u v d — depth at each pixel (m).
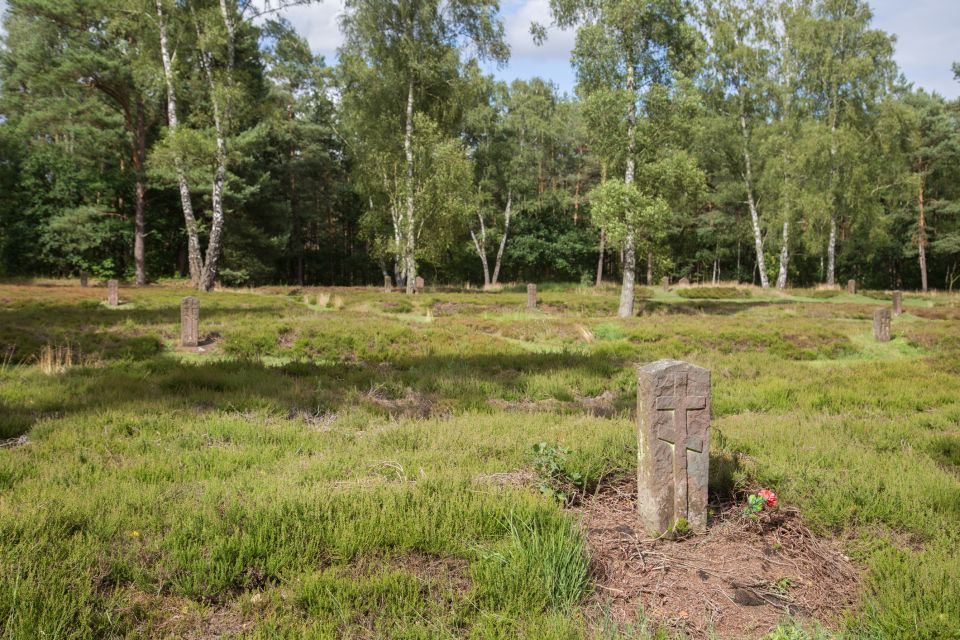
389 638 2.80
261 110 30.98
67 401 6.73
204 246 40.38
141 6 26.89
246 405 7.05
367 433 6.13
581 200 52.97
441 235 34.56
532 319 21.16
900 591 3.21
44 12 28.53
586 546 3.60
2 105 34.34
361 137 36.38
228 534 3.44
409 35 29.27
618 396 9.09
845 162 36.97
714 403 7.99
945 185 45.50
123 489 4.02
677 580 3.46
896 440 5.96
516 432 5.82
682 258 56.91
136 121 35.00
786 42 38.38
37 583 2.80
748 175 39.50
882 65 37.47
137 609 2.87
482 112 44.91
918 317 24.11
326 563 3.37
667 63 23.03
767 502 4.05
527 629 2.85
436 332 14.73
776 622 3.11
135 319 14.90
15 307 17.81
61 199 37.38
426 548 3.48
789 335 15.91
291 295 29.42
